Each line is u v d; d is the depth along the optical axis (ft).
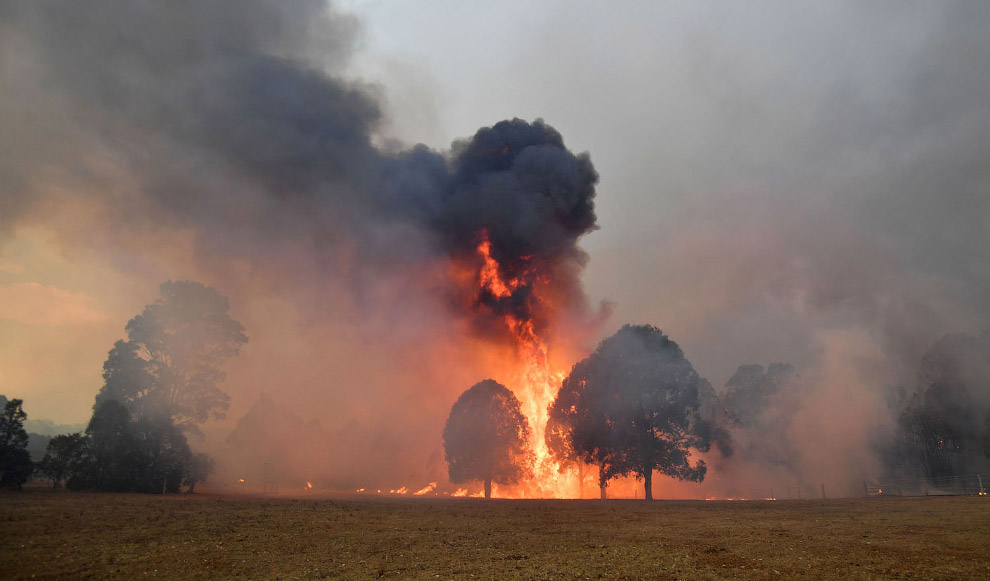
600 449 165.99
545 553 55.72
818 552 52.65
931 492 170.09
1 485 126.11
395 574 46.80
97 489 142.41
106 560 50.29
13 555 51.16
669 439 164.35
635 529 73.15
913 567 45.37
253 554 54.34
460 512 98.27
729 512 95.50
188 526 70.38
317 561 51.62
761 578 43.60
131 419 154.40
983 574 42.57
